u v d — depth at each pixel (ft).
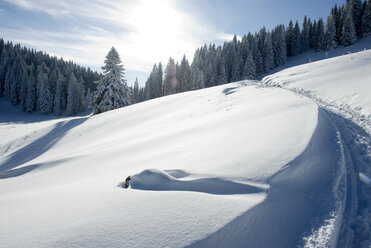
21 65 248.32
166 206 8.75
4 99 245.86
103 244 6.68
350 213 10.25
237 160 13.39
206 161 14.49
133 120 63.31
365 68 46.29
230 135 20.71
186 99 71.26
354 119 25.52
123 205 9.20
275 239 7.92
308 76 57.67
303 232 8.47
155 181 12.11
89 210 9.10
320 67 63.72
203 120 37.32
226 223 7.53
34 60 317.63
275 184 10.46
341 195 11.28
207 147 18.21
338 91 38.58
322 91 42.37
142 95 248.52
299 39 212.02
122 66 95.20
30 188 21.57
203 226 7.38
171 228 7.34
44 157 50.93
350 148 17.62
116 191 11.16
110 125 63.46
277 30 210.18
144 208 8.75
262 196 9.33
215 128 27.17
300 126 18.42
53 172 26.73
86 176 21.20
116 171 19.48
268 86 61.72
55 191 13.97
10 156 59.52
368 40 167.63
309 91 45.57
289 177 11.33
